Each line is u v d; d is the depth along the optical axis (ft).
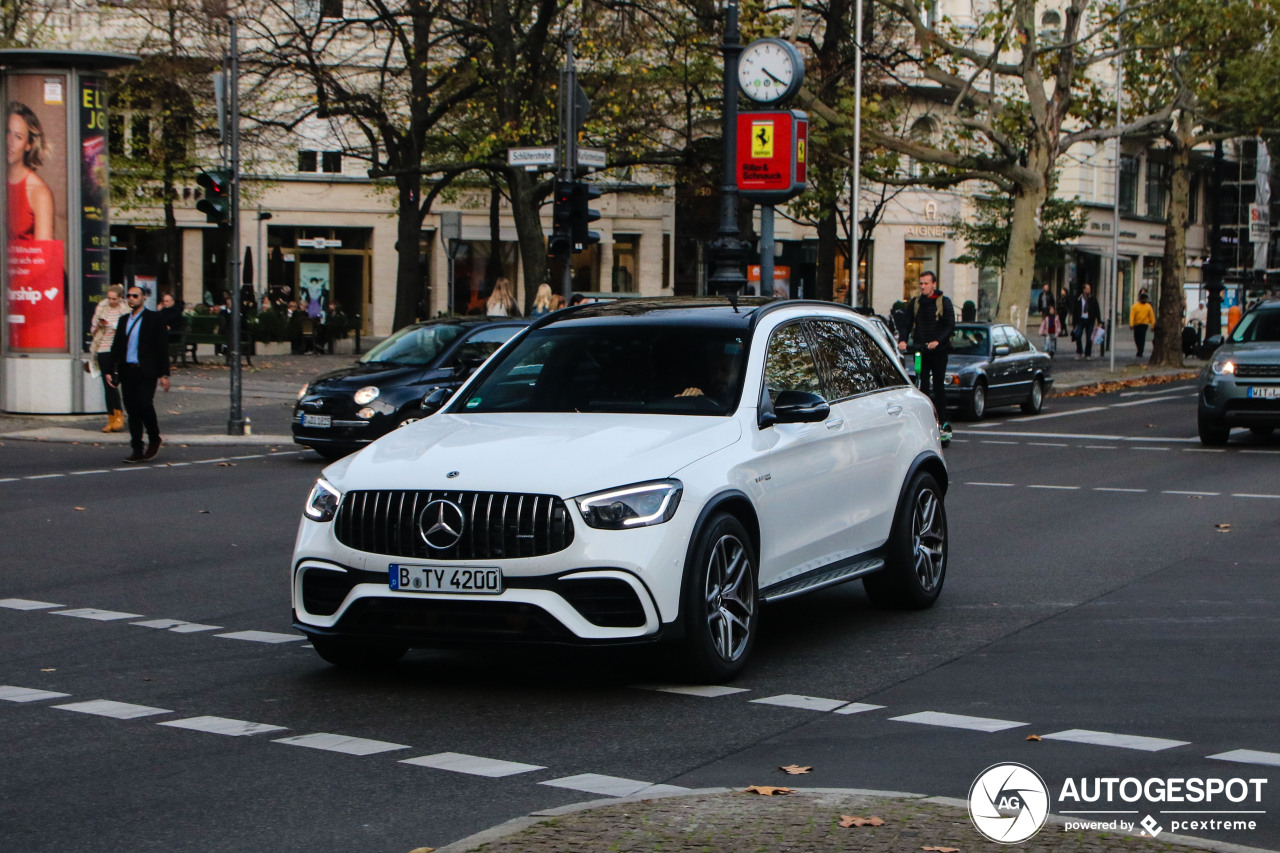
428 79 124.67
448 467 22.88
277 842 16.16
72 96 75.51
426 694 23.32
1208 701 22.59
